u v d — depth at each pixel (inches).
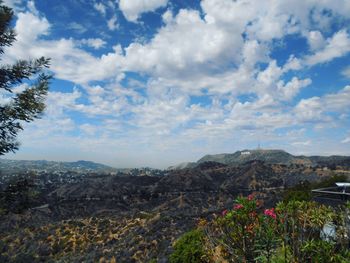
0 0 267.4
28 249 3572.8
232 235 282.7
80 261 3078.2
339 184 527.5
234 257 284.0
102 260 2901.1
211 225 339.6
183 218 3636.8
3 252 3063.5
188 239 574.6
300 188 1449.3
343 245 257.4
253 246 273.1
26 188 242.8
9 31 271.4
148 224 3841.0
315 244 235.6
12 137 260.2
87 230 4192.9
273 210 282.7
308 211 271.9
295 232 258.7
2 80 269.9
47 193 7741.1
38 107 264.8
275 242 273.0
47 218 5457.7
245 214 276.2
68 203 7096.5
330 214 270.7
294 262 244.8
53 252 3580.2
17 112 256.8
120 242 3425.2
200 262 534.9
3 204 232.8
